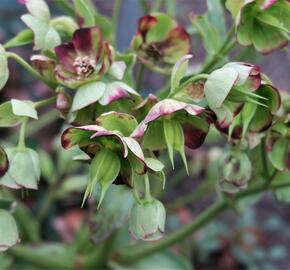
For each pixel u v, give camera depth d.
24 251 0.52
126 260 0.52
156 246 0.50
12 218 0.36
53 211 0.69
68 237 0.65
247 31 0.37
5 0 0.86
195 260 0.68
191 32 0.46
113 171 0.33
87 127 0.32
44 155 0.60
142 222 0.34
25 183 0.35
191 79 0.34
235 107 0.35
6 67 0.35
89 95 0.35
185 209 0.73
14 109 0.34
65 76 0.36
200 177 0.75
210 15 0.43
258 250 0.69
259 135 0.36
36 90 0.78
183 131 0.34
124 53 0.40
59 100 0.35
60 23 0.38
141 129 0.32
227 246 0.69
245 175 0.38
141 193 0.35
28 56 0.78
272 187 0.42
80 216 0.67
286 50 0.37
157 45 0.40
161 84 0.75
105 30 0.40
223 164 0.38
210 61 0.39
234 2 0.36
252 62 0.46
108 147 0.33
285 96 0.38
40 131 0.75
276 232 0.72
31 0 0.37
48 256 0.52
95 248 0.51
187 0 0.87
